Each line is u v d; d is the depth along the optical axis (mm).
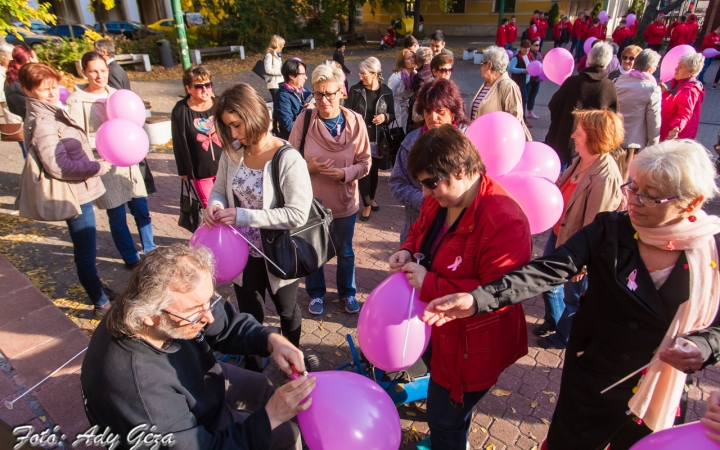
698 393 2781
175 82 13898
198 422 1632
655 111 4430
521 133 2383
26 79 2795
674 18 20391
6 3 7477
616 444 1873
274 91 8211
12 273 4012
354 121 3287
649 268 1517
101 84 3758
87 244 3273
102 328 1487
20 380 2807
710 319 1448
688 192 1343
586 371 1757
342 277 3568
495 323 1735
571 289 3004
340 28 25922
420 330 1707
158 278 1371
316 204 2635
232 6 19609
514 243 1623
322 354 3201
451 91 2641
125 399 1387
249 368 2863
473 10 28500
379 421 1577
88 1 24719
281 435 1854
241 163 2479
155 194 6055
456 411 1861
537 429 2582
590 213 2641
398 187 2896
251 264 2580
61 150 2855
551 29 24109
